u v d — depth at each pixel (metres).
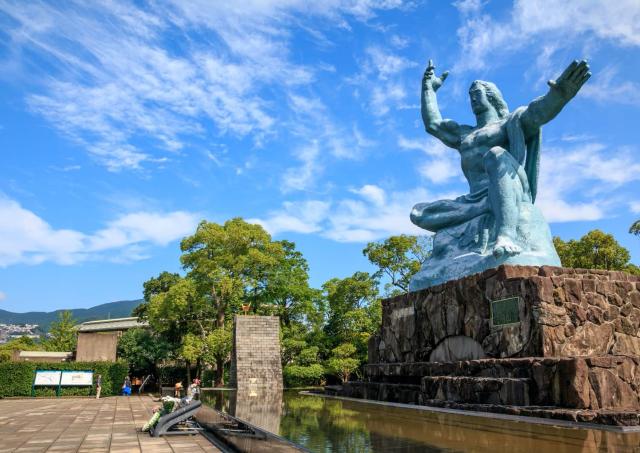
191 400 12.54
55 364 33.25
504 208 14.23
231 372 31.44
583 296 11.03
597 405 8.73
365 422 8.28
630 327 11.34
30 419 16.02
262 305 39.44
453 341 12.92
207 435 11.58
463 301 12.64
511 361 10.14
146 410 20.06
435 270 15.41
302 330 37.41
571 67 13.31
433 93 18.78
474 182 16.47
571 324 10.71
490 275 11.91
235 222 38.28
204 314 39.00
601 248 28.88
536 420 8.42
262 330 31.38
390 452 5.35
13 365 32.19
